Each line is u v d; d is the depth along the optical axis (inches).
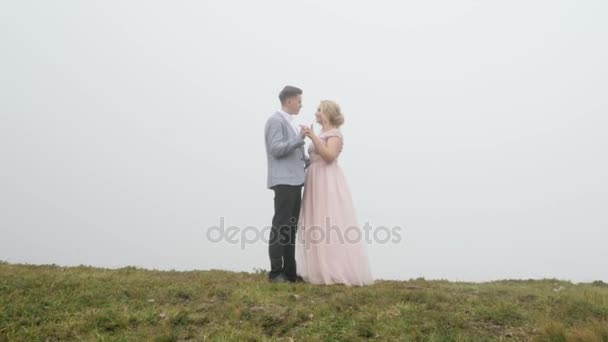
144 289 256.8
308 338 199.2
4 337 193.6
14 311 218.7
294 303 237.1
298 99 297.7
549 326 202.1
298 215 293.7
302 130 278.1
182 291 252.7
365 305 234.4
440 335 201.6
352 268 282.4
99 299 238.4
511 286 328.8
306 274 290.7
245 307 229.5
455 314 223.6
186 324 212.2
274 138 281.4
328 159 292.8
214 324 213.3
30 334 198.1
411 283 314.2
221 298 247.3
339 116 306.2
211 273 339.0
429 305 236.4
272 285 266.5
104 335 198.2
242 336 197.8
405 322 214.7
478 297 253.6
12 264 345.4
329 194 291.0
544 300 248.2
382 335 202.5
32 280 259.9
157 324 211.6
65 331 201.6
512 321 219.5
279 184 279.9
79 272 305.1
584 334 192.4
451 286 300.5
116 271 327.3
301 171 287.1
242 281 285.7
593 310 230.4
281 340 198.4
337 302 235.8
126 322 210.2
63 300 234.7
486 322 219.6
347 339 199.9
